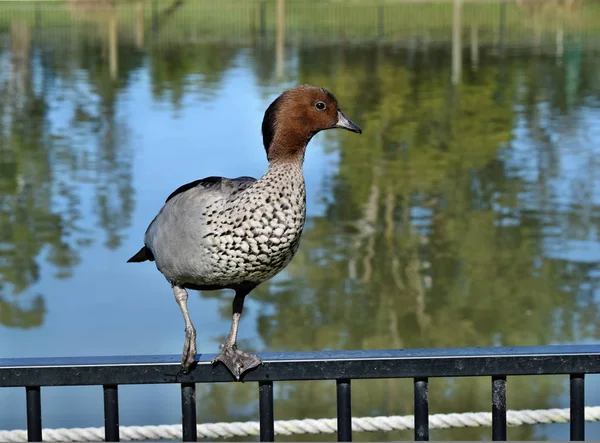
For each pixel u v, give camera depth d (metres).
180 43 52.22
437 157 23.91
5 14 70.19
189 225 3.53
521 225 17.78
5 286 14.62
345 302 14.04
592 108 30.81
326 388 10.55
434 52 46.97
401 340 12.59
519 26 62.62
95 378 3.05
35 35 56.69
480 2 77.75
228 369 3.09
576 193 20.02
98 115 29.53
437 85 36.19
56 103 32.00
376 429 5.77
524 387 10.38
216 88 35.53
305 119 3.63
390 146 25.36
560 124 27.98
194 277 3.61
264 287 14.70
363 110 30.94
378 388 10.41
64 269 15.46
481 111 30.12
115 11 72.12
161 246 3.65
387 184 21.11
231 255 3.48
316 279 15.16
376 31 58.94
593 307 13.76
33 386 3.04
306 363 3.09
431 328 13.06
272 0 75.94
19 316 13.16
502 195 20.00
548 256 16.08
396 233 17.78
